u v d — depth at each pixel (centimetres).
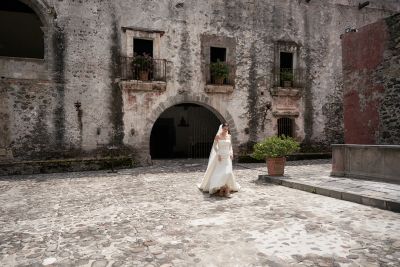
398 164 651
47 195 695
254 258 322
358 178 738
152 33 1279
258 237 384
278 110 1470
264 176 840
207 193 673
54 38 1171
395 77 902
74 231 427
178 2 1327
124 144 1252
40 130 1152
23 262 325
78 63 1200
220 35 1382
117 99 1247
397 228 400
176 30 1323
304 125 1512
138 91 1272
